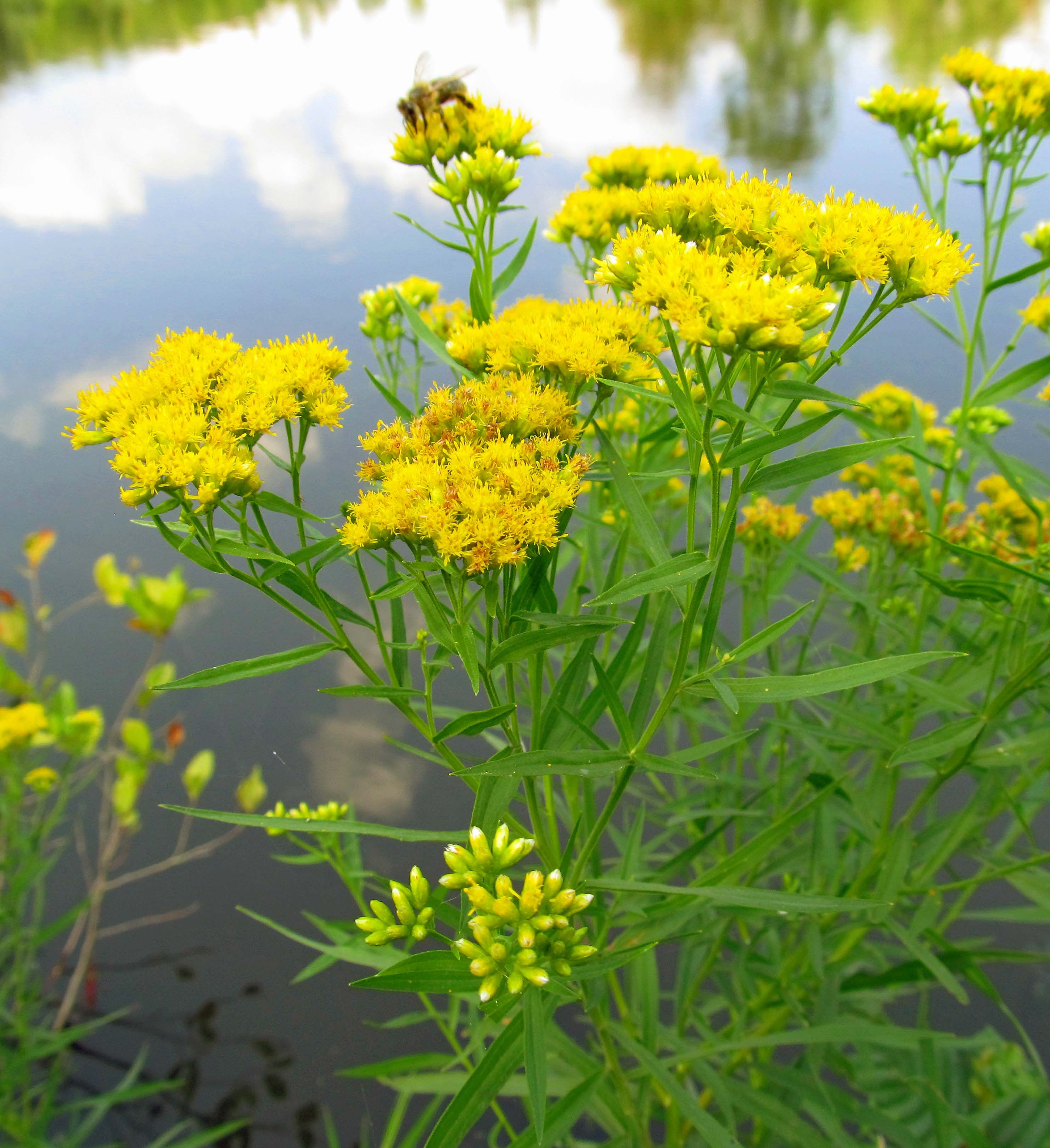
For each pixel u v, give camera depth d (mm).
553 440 208
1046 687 248
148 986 370
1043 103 271
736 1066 298
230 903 394
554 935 192
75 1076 357
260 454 490
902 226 195
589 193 287
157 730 426
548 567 211
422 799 408
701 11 1693
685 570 189
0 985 323
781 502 408
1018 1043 338
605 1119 293
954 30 1186
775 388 189
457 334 239
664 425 256
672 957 386
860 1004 329
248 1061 351
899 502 318
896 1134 261
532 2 2020
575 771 193
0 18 1698
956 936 375
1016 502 300
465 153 257
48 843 380
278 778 412
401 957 261
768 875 291
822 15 1522
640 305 201
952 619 287
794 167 701
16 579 462
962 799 379
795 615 190
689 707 327
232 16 1954
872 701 294
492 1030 292
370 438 213
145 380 209
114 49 1589
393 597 204
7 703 396
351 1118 341
